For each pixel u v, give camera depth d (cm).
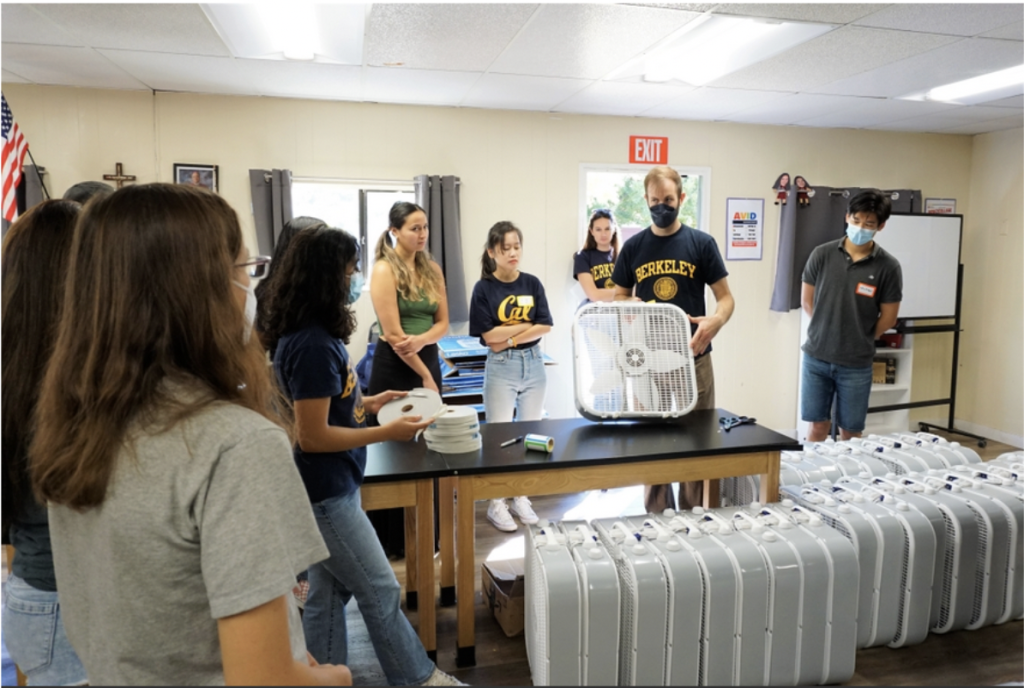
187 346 77
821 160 504
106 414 73
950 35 295
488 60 329
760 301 505
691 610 185
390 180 430
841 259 355
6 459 104
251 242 411
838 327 356
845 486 242
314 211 425
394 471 197
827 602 196
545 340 467
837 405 368
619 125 463
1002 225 511
